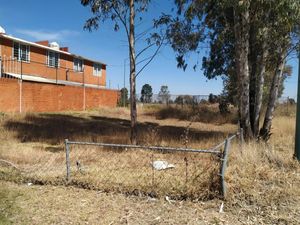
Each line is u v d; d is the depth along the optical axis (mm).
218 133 15578
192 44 13344
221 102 25922
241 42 11188
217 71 16969
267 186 5785
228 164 6664
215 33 14000
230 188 5477
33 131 14484
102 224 4578
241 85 11328
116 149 9602
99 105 31766
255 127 12367
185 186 5613
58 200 5473
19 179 6613
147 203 5328
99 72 39844
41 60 29047
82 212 4980
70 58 33469
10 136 12609
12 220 4660
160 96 39125
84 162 8125
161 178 6188
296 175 6465
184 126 21734
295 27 11203
